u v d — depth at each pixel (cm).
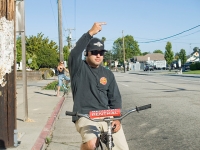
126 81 3031
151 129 839
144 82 2795
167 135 766
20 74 3819
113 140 417
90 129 403
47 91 2114
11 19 634
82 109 424
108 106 444
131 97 1571
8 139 647
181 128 827
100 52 425
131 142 727
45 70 4556
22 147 653
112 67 12975
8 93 642
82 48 409
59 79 1762
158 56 12575
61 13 2294
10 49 632
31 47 5522
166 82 2686
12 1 637
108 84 433
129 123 932
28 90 2203
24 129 842
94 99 425
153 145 690
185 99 1393
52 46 6291
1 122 641
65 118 1101
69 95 1948
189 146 665
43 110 1218
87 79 425
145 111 1116
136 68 11700
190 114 1012
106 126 421
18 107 1312
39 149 639
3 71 627
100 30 411
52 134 847
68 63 424
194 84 2330
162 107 1186
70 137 811
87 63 433
